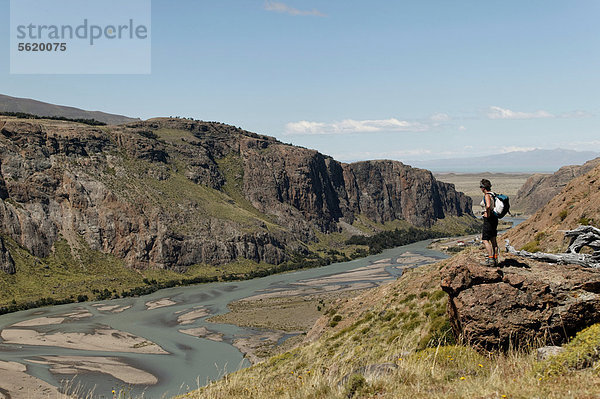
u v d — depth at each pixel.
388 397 10.01
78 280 188.50
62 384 77.94
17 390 74.94
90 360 97.25
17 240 195.88
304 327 126.25
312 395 11.58
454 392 9.57
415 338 28.84
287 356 48.75
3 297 159.62
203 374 88.06
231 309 153.88
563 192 41.47
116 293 181.62
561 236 34.22
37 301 160.00
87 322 136.38
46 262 194.62
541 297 13.38
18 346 109.12
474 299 13.91
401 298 45.84
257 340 115.31
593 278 13.34
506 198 14.05
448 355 13.46
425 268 53.09
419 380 10.81
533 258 15.20
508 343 13.35
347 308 58.00
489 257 14.25
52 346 109.69
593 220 31.88
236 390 14.57
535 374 10.09
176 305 162.38
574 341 11.49
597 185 36.06
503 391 9.10
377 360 15.95
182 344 113.12
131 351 106.75
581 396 8.20
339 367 13.80
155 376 86.81
